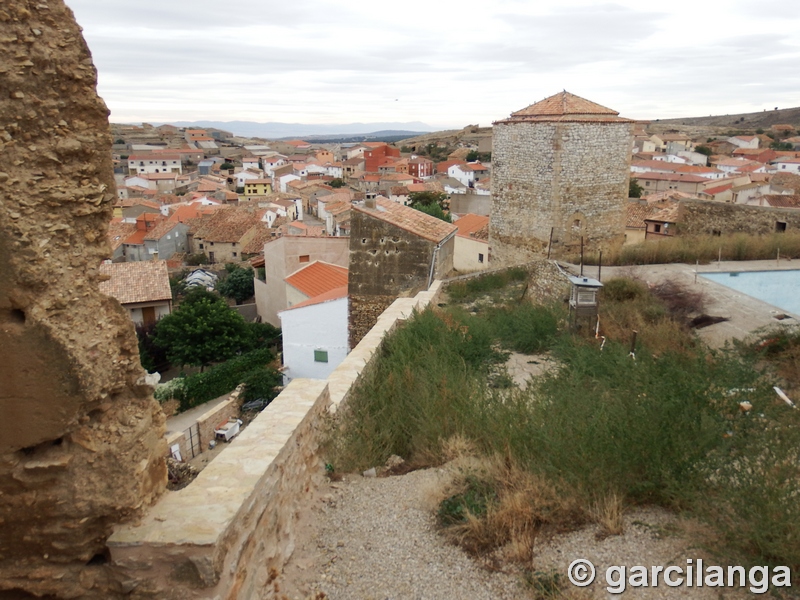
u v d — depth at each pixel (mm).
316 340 18297
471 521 4934
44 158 3168
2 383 3168
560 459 5375
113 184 3635
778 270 14992
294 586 4492
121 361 3631
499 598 4238
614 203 19094
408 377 8211
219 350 24484
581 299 11344
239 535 3793
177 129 188875
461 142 147250
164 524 3551
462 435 6621
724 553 4223
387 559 4746
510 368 10195
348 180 103438
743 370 7098
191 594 3404
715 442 5168
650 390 6117
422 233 15945
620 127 18484
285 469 4863
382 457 6695
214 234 52375
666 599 4012
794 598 3885
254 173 104688
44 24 3154
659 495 5078
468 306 14867
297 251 28625
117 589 3457
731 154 102750
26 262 3053
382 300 16125
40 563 3467
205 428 16297
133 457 3588
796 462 4637
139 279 27734
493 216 20703
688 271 15195
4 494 3309
